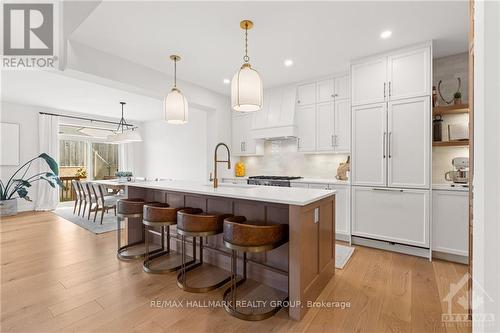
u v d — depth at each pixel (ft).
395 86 10.23
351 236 11.37
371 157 10.80
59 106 19.42
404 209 10.07
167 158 23.88
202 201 9.24
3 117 18.11
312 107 14.08
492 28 2.27
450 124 10.69
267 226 6.15
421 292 7.25
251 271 8.05
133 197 11.23
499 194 2.18
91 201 16.31
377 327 5.75
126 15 7.93
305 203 6.00
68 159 22.34
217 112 16.57
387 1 7.29
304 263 6.34
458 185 9.52
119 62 10.87
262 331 5.62
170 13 7.84
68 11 8.73
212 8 7.62
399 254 10.20
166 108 9.68
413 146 9.86
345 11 7.77
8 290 7.30
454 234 9.27
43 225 14.85
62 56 9.21
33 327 5.71
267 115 15.58
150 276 8.21
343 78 13.03
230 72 12.87
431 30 8.85
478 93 2.53
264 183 14.66
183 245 7.63
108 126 23.86
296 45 9.99
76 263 9.24
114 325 5.79
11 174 18.48
